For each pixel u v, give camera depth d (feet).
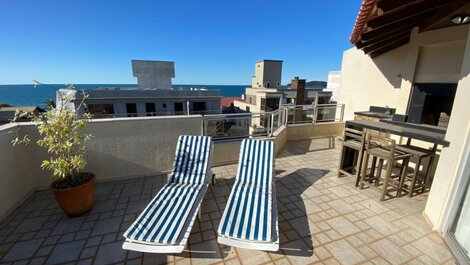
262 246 7.32
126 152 14.11
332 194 12.51
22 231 9.40
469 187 7.85
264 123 18.76
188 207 9.41
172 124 14.80
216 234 9.27
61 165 10.02
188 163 12.69
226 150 16.89
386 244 8.62
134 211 10.91
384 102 19.79
